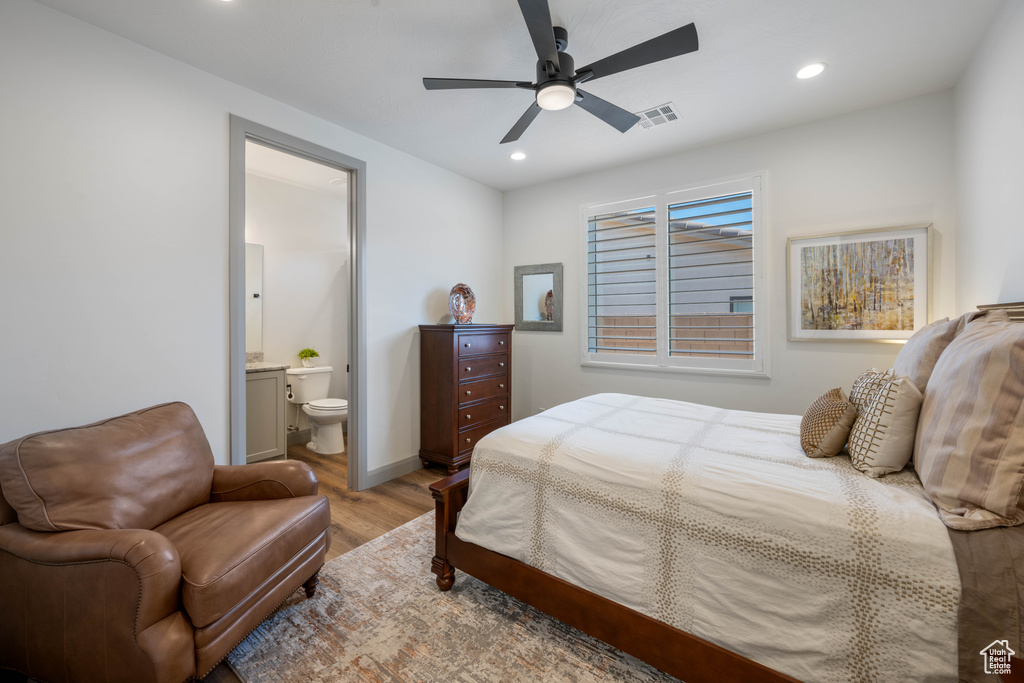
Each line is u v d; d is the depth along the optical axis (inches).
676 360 137.2
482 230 169.5
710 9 72.2
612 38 80.4
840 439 61.3
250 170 152.1
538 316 171.2
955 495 44.0
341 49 83.4
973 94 85.5
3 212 67.2
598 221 154.6
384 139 125.9
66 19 72.9
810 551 46.9
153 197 83.3
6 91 67.4
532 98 101.9
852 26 76.7
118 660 48.9
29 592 52.4
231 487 76.0
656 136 123.3
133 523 59.7
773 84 96.0
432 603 73.5
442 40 80.6
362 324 124.0
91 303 76.0
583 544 62.7
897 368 67.9
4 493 54.2
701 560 53.4
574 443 70.8
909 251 102.9
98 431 63.0
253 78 93.4
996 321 52.7
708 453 64.9
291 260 169.6
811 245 114.8
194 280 89.0
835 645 44.9
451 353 134.7
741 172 124.9
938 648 40.1
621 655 61.9
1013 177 69.5
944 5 71.7
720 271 129.4
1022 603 37.3
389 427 133.2
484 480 74.0
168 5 70.7
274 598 62.6
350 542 94.6
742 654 50.1
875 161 106.7
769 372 122.0
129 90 80.0
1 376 67.3
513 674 58.2
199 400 89.9
